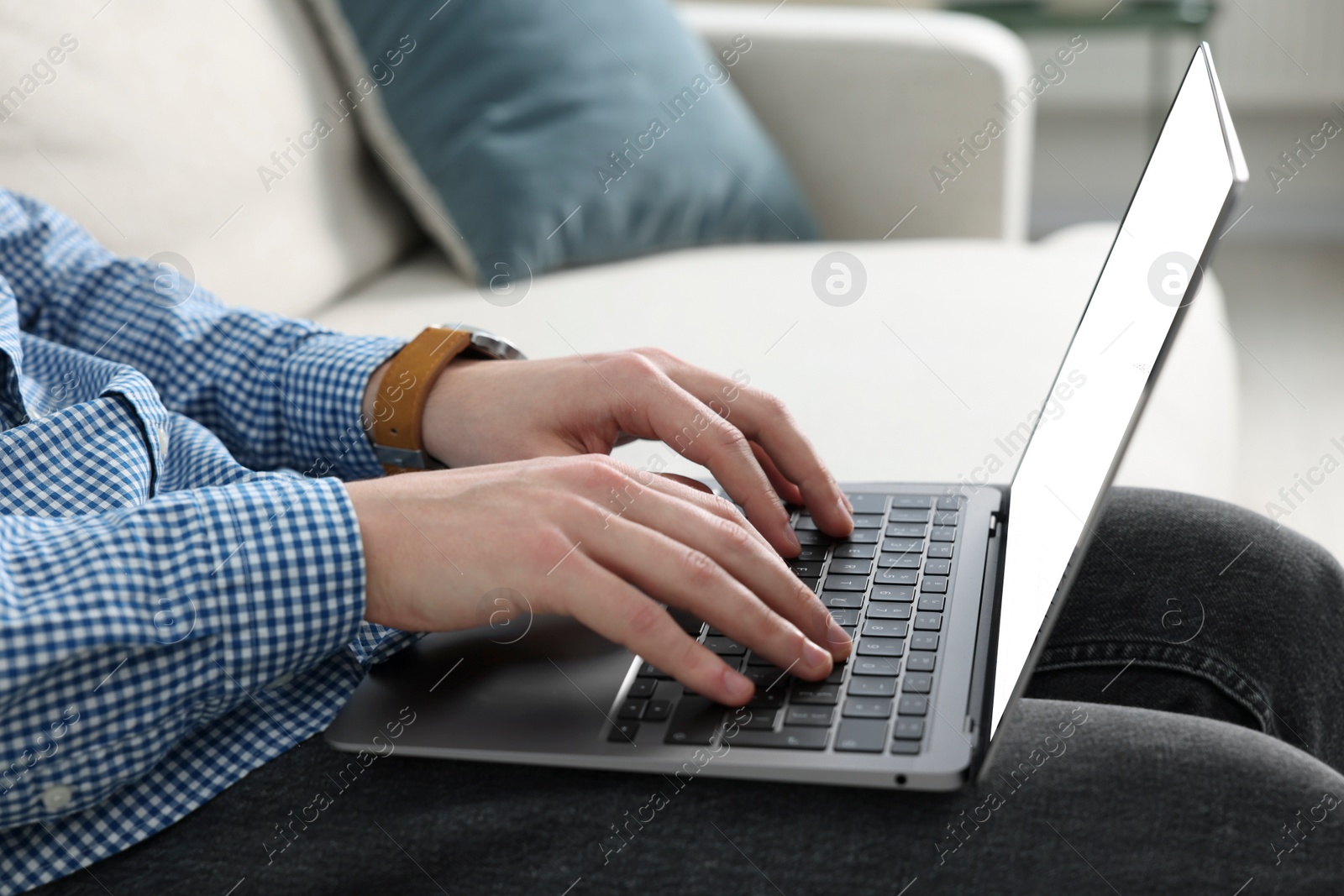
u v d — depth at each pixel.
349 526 0.50
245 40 1.17
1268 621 0.63
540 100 1.28
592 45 1.32
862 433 0.91
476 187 1.26
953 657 0.52
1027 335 1.09
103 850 0.47
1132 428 0.41
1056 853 0.42
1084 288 1.22
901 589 0.59
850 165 1.59
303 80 1.24
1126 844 0.42
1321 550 0.69
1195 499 0.71
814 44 1.56
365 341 0.76
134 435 0.62
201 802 0.48
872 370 1.02
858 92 1.56
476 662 0.54
